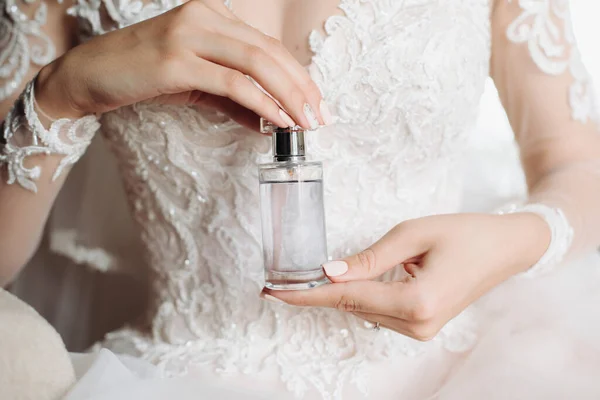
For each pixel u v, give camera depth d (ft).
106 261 2.95
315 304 1.64
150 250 2.08
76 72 1.70
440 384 1.94
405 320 1.65
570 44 2.17
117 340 2.12
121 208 2.91
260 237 1.94
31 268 2.94
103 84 1.67
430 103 1.93
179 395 1.52
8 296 1.57
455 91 1.98
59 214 2.91
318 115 1.61
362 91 1.89
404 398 1.93
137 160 1.97
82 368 1.76
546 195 2.03
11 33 1.99
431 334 1.68
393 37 1.88
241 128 1.89
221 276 1.96
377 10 1.88
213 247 1.96
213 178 1.93
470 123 2.11
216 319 1.98
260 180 1.65
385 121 1.91
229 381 1.87
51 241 2.92
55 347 1.48
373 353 1.93
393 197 2.00
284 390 1.87
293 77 1.61
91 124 1.86
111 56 1.66
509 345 1.91
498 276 1.78
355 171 1.95
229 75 1.58
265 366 1.90
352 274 1.62
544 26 2.13
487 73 2.13
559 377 1.78
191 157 1.93
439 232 1.71
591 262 2.15
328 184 1.94
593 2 3.03
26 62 1.99
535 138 2.19
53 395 1.45
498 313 2.09
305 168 1.61
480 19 2.04
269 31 1.92
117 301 2.97
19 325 1.45
